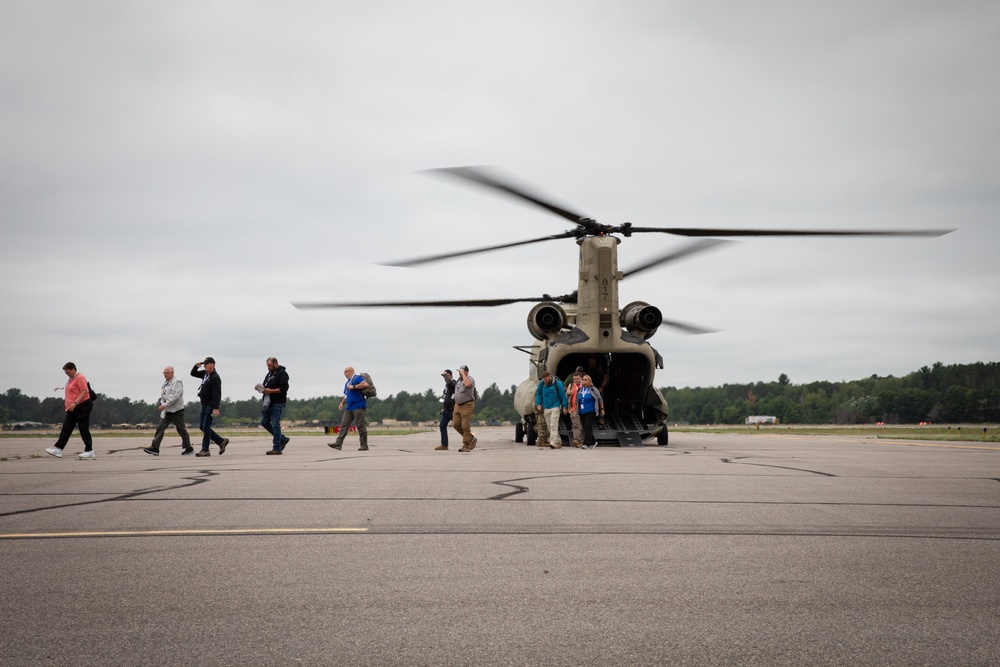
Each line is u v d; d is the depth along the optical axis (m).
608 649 3.55
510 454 17.62
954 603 4.26
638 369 22.11
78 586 4.63
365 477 11.14
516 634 3.76
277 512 7.49
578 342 21.30
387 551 5.62
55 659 3.43
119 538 6.12
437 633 3.77
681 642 3.64
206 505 7.98
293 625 3.90
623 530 6.48
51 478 11.07
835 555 5.47
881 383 155.88
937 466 13.42
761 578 4.81
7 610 4.15
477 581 4.75
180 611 4.13
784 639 3.68
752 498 8.52
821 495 8.81
